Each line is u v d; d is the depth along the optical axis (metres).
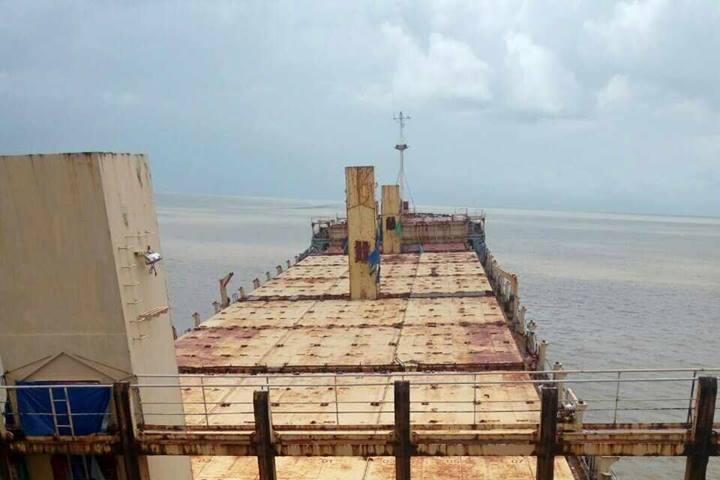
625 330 60.69
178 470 15.23
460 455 13.01
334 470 16.36
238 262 126.06
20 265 13.19
